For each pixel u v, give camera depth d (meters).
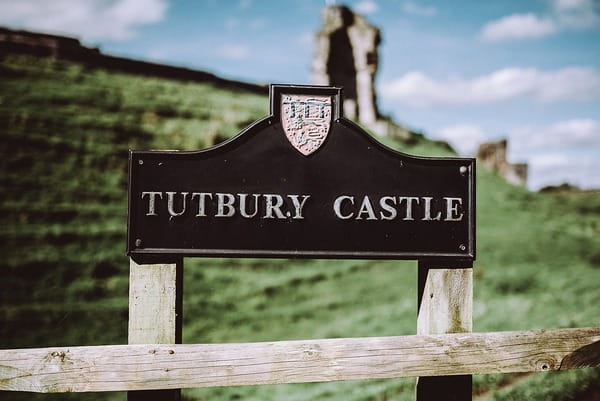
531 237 25.58
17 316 14.22
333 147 4.19
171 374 3.73
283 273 19.55
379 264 20.97
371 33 41.41
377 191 4.20
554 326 11.73
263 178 4.11
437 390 4.14
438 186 4.26
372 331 14.39
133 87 32.41
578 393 6.94
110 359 3.71
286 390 10.24
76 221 19.22
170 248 4.01
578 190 45.69
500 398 7.29
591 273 19.95
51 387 3.67
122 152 24.62
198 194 4.05
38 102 26.28
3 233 17.48
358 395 9.09
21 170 20.97
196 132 28.42
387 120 42.69
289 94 4.17
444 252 4.23
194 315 15.82
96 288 16.22
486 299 16.17
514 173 48.62
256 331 15.28
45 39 32.28
